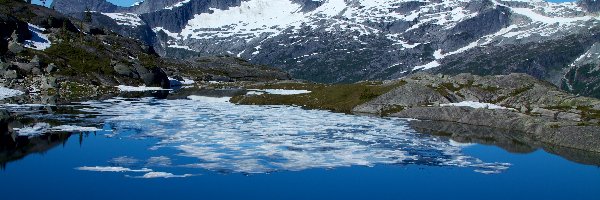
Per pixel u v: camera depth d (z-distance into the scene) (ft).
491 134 211.20
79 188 115.44
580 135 185.37
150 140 179.01
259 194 115.85
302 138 191.31
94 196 109.91
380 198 115.96
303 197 114.62
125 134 190.29
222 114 269.64
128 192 113.70
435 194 119.96
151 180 124.16
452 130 220.23
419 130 218.59
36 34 520.42
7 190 112.57
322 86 469.16
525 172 143.33
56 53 461.78
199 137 188.55
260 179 129.08
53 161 140.56
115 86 433.89
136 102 329.52
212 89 467.52
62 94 343.67
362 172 139.44
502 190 124.36
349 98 319.06
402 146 178.50
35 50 448.24
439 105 271.49
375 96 304.30
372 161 152.97
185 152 158.51
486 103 272.72
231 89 467.11
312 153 162.71
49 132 185.98
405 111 270.67
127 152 156.15
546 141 194.49
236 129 212.02
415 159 156.76
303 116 265.54
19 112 241.14
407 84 301.63
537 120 218.79
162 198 110.32
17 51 422.00
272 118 254.27
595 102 234.38
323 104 319.27
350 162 150.92
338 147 174.09
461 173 140.77
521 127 221.05
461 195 119.65
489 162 155.22
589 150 178.19
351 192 119.96
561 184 130.82
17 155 146.61
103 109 274.36
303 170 139.95
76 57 471.62
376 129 219.00
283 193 117.50
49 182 119.65
